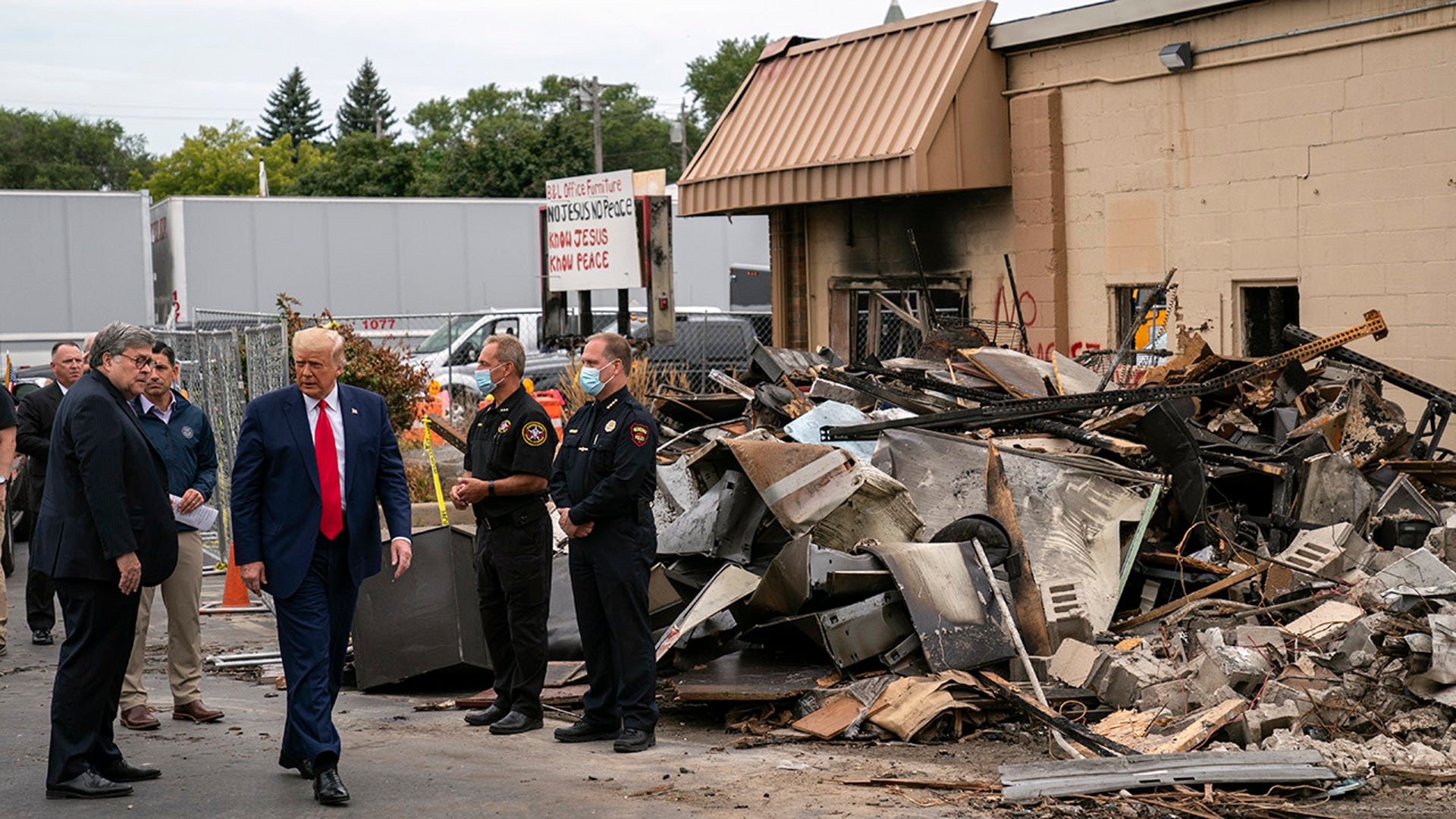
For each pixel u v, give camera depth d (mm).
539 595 6934
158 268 30844
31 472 9961
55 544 5734
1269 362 10172
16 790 5867
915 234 15930
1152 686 6676
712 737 6887
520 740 6809
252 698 8016
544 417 6781
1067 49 14031
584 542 6582
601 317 23844
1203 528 8430
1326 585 7727
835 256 17062
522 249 30312
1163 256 13320
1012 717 6816
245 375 13969
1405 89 11328
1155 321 13438
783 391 11578
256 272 28219
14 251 27359
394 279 29266
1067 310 14305
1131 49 13422
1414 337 11383
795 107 16203
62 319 27812
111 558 5691
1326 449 9195
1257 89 12422
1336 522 8766
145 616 7117
